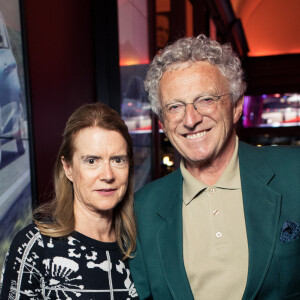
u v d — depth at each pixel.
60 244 1.34
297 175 1.32
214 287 1.31
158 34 6.25
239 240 1.30
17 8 1.83
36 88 2.17
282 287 1.23
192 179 1.38
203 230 1.35
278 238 1.25
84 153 1.32
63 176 1.43
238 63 1.38
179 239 1.37
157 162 4.96
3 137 1.68
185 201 1.40
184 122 1.29
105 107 1.38
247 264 1.27
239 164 1.40
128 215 1.49
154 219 1.48
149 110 4.60
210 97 1.28
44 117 2.28
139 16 4.14
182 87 1.28
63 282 1.31
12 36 1.78
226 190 1.36
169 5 6.18
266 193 1.30
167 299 1.38
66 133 1.37
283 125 11.99
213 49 1.30
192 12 7.16
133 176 1.52
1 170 1.66
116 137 1.34
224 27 10.30
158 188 1.56
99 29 3.14
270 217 1.27
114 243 1.44
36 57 2.18
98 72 3.17
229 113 1.33
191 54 1.29
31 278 1.29
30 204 1.94
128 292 1.42
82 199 1.37
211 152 1.31
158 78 1.35
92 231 1.43
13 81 1.78
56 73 2.46
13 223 1.77
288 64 11.93
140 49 4.20
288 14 11.54
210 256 1.31
